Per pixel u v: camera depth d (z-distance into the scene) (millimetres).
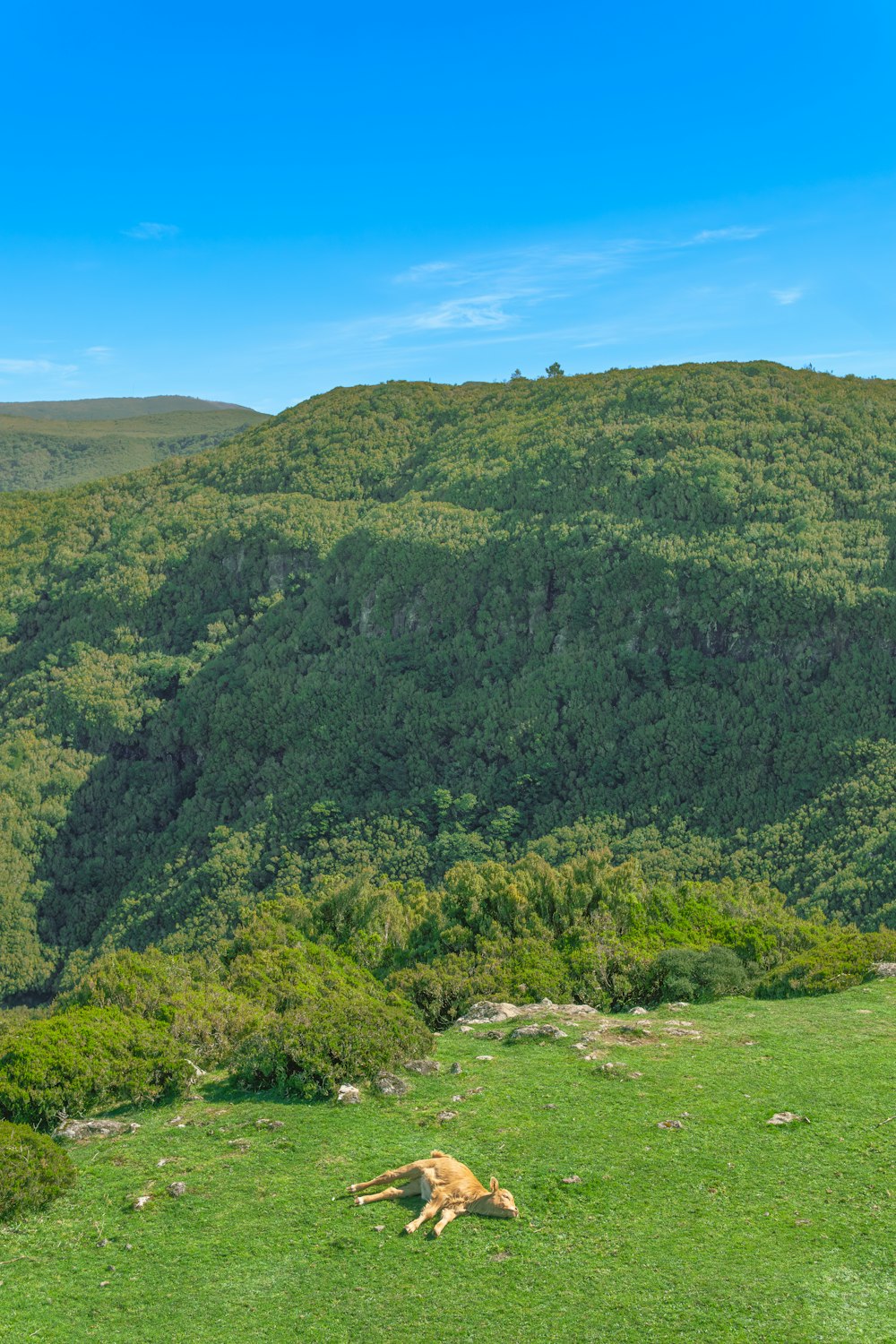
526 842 91312
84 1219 10938
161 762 117250
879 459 115375
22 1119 14102
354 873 90250
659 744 94562
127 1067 14945
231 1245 10078
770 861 77812
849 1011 17859
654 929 24484
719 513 111812
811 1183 10539
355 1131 12844
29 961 97688
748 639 98250
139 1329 8781
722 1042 15898
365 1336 8383
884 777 80188
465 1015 19516
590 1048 15727
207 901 92125
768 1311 8273
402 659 113750
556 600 110062
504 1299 8727
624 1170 11102
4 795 107875
